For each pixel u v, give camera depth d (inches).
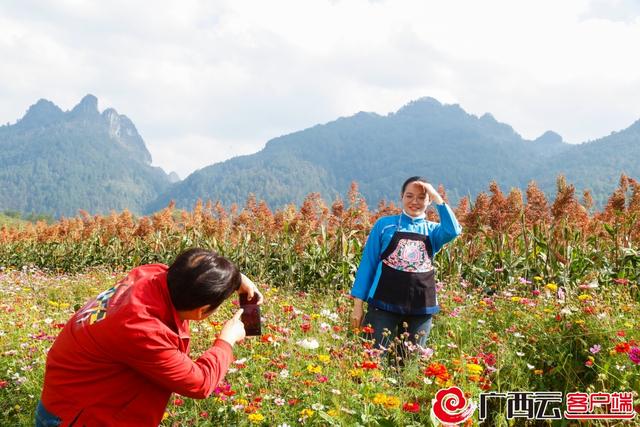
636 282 265.4
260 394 138.6
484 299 227.5
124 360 84.4
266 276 387.5
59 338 89.7
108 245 600.4
